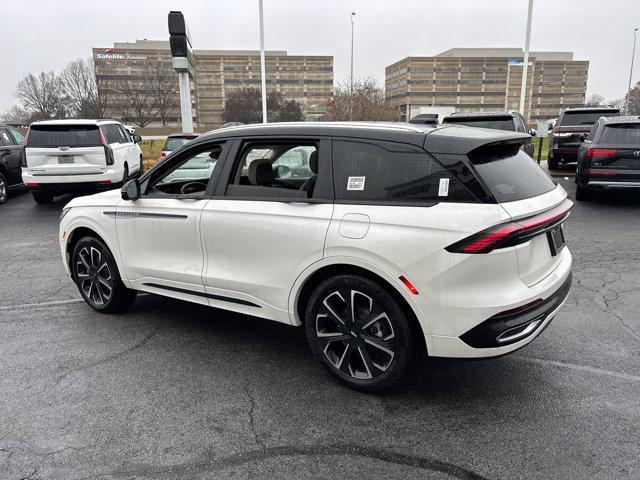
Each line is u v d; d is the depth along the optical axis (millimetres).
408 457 2594
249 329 4254
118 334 4160
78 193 12484
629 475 2434
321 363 3316
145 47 122812
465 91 131250
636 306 4562
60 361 3686
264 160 3609
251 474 2482
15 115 100750
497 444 2684
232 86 132375
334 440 2740
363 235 2896
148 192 4094
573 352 3705
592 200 9953
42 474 2494
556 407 3014
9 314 4633
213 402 3127
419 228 2758
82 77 86688
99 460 2598
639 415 2918
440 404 3068
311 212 3123
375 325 3041
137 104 96000
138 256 4113
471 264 2656
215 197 3625
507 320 2721
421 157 2863
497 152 3043
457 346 2777
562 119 13867
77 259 4633
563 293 3191
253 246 3389
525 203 2783
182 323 4387
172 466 2547
